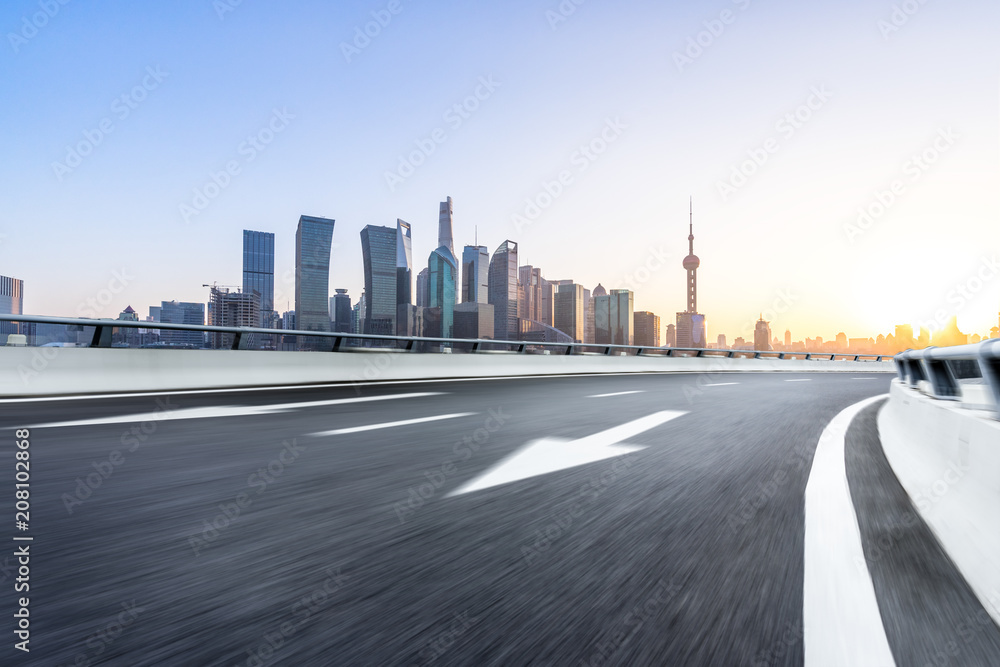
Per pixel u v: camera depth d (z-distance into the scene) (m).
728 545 2.71
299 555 2.56
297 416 7.33
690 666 1.66
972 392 7.94
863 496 3.63
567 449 5.19
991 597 2.07
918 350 4.35
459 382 14.55
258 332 12.91
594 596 2.15
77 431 6.03
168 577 2.30
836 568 2.42
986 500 2.45
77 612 1.99
